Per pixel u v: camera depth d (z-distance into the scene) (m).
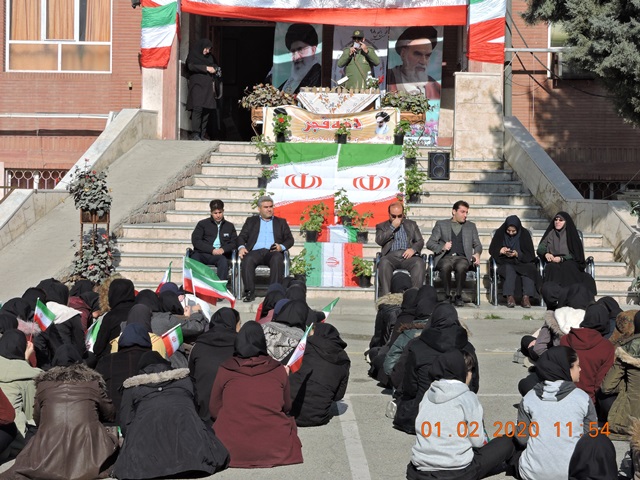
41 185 23.00
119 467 7.04
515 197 18.66
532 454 6.82
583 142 22.45
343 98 19.88
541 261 15.13
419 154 19.62
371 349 10.50
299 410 8.58
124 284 9.16
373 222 18.22
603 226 16.94
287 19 21.67
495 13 20.20
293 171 18.34
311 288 15.98
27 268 15.34
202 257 15.16
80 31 22.95
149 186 17.97
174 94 21.27
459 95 20.00
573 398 6.88
